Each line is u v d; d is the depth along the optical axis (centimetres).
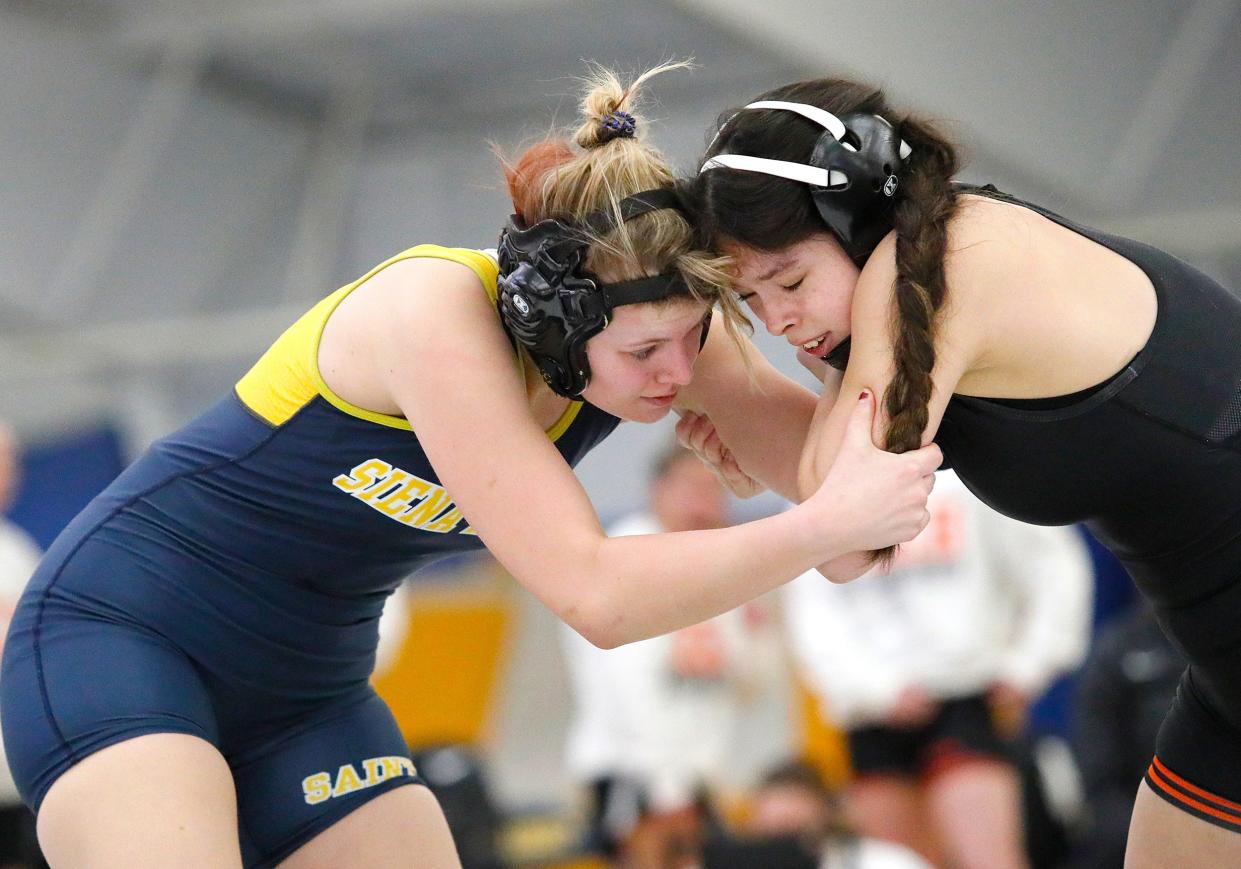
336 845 751
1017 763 1440
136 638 698
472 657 2277
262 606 725
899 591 1458
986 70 1908
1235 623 657
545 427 717
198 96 2492
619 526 1560
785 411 781
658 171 652
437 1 2244
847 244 630
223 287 2617
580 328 643
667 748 1516
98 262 2452
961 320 611
